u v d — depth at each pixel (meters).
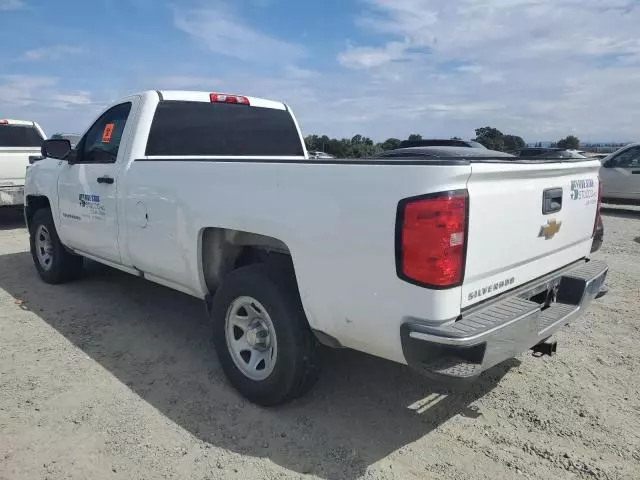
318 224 2.85
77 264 5.91
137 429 3.14
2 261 7.18
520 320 2.70
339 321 2.87
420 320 2.54
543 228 3.15
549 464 2.93
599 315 5.38
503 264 2.84
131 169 4.29
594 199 3.82
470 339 2.44
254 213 3.19
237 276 3.37
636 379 3.95
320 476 2.78
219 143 4.96
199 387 3.68
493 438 3.16
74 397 3.50
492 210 2.69
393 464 2.89
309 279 2.94
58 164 5.53
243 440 3.07
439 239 2.45
